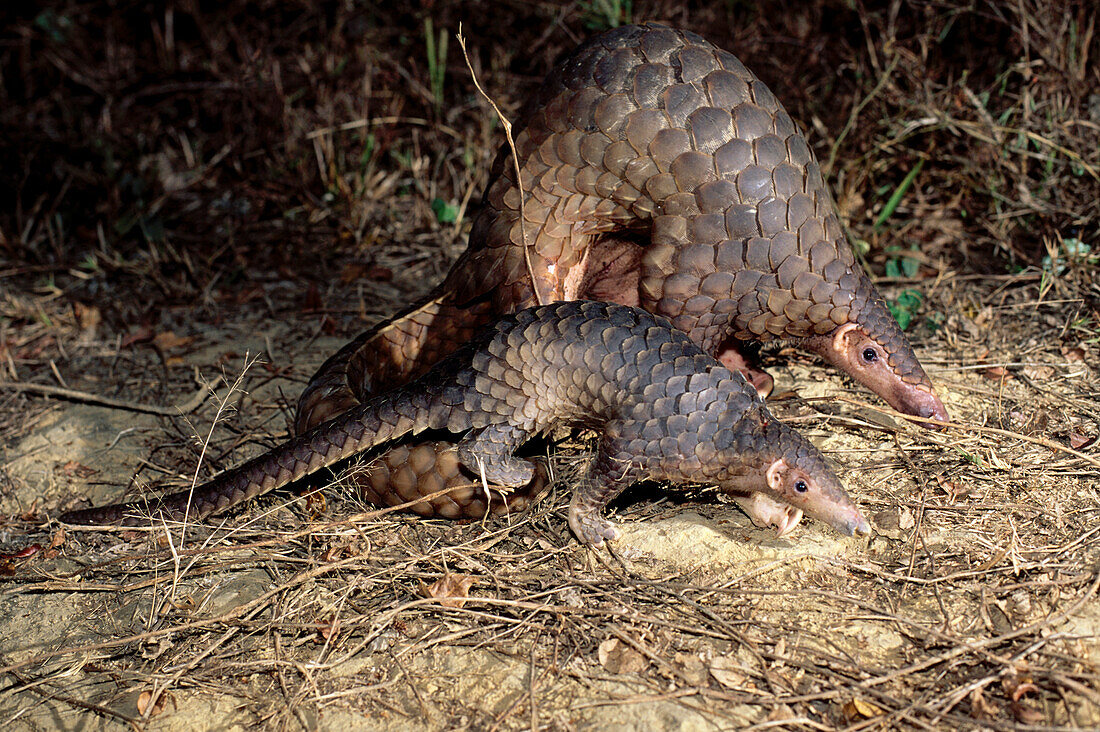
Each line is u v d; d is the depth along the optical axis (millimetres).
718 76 1600
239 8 2506
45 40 2619
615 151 1600
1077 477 1610
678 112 1591
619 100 1597
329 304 2008
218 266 2098
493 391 1566
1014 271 1919
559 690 1479
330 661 1518
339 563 1580
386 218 2170
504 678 1492
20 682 1534
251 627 1550
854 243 1951
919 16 2082
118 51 2566
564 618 1522
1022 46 2012
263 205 2205
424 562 1585
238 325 1987
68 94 2518
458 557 1578
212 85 2400
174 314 2016
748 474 1537
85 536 1661
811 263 1604
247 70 2342
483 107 2184
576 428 1648
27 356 1960
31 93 2523
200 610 1573
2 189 2258
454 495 1604
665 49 1605
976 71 2070
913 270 1935
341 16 2377
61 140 2303
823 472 1524
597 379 1549
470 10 2289
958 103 1998
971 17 2066
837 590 1532
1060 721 1429
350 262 2100
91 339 1984
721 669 1478
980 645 1469
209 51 2488
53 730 1498
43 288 2088
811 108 2076
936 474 1625
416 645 1521
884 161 2023
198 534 1638
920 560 1550
